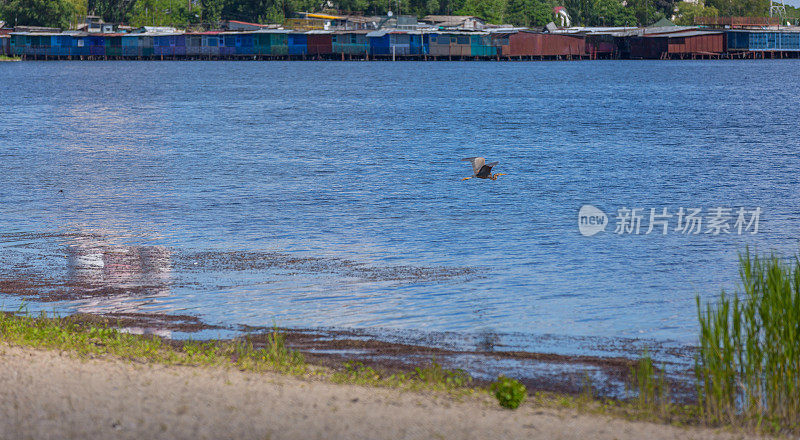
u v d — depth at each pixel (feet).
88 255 145.07
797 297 76.79
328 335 101.55
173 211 188.34
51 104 524.93
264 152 301.02
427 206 194.80
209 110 486.38
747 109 468.75
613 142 322.96
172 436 59.26
